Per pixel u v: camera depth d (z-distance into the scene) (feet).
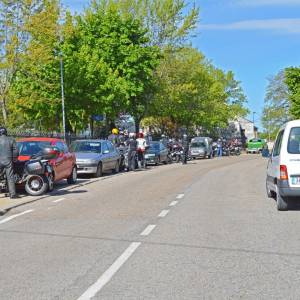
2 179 52.54
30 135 85.15
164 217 39.86
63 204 48.16
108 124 141.79
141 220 38.52
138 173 89.97
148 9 155.53
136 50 134.41
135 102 144.87
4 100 103.91
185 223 36.96
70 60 113.80
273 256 26.68
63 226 36.14
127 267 24.49
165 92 164.45
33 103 113.09
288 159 40.11
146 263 25.27
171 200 50.72
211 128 259.60
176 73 171.94
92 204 48.11
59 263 25.43
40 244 30.04
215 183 69.62
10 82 103.96
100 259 26.20
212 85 238.27
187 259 26.05
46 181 55.01
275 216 39.88
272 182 46.03
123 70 133.80
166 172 92.07
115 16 136.26
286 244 29.63
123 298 19.69
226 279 22.36
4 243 30.42
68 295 20.15
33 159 54.24
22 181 53.47
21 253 27.76
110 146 89.51
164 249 28.40
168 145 141.28
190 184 67.97
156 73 158.40
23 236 32.55
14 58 97.91
